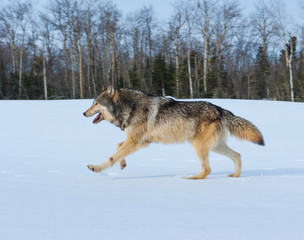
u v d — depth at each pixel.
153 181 5.61
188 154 9.59
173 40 42.78
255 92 52.06
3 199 3.96
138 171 6.88
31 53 52.97
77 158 8.52
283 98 46.38
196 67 44.41
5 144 10.66
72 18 46.84
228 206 3.79
